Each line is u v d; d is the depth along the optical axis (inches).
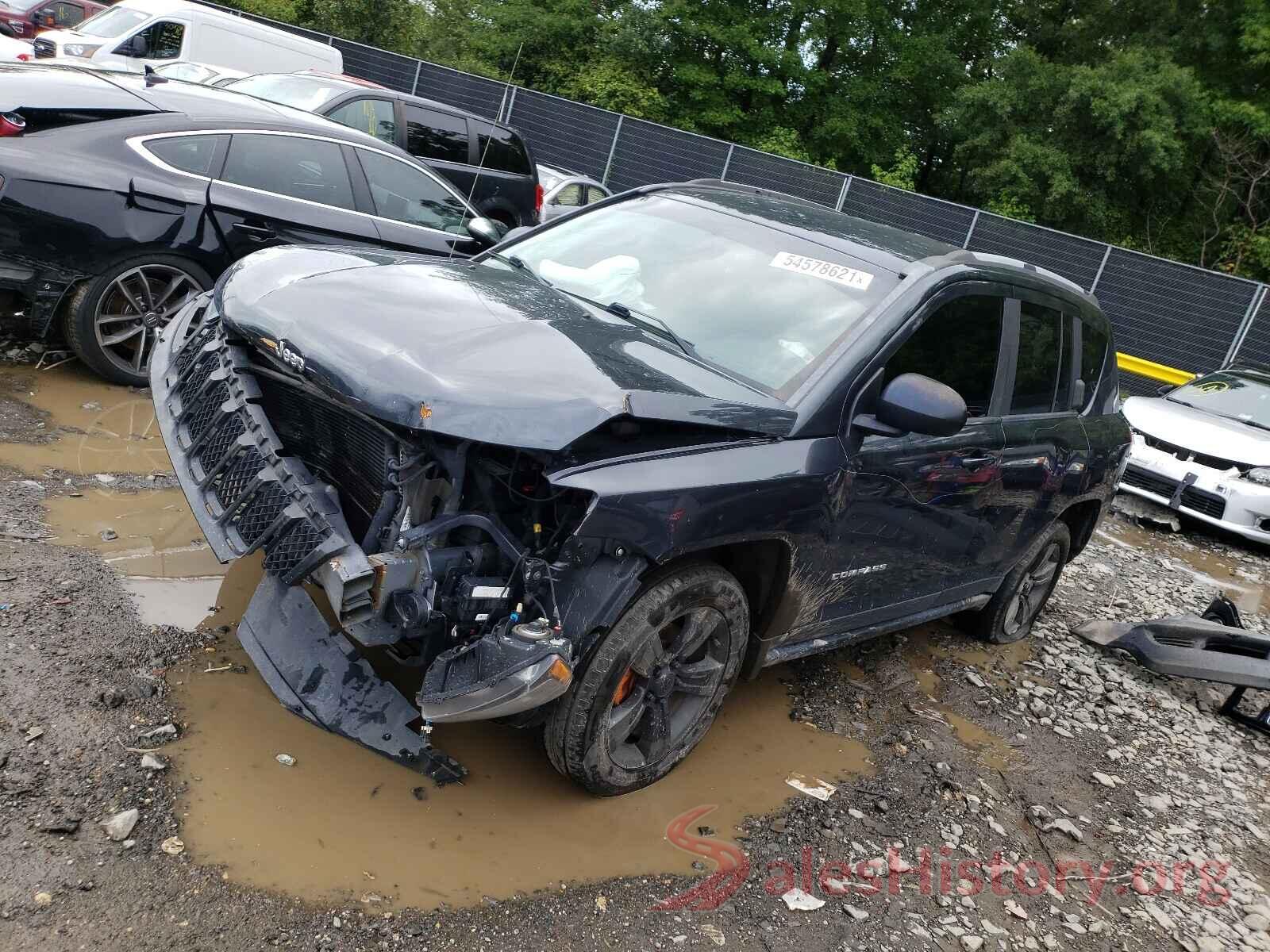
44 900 89.2
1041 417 183.2
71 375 217.9
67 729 110.0
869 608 158.9
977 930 120.9
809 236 157.6
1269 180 925.8
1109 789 165.0
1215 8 966.4
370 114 426.6
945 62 1042.1
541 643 102.8
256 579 152.1
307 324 116.6
